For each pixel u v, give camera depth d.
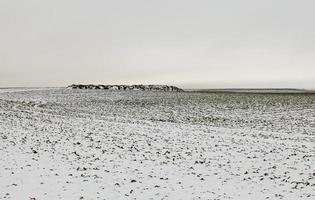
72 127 35.16
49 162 22.09
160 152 26.41
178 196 17.48
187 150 27.34
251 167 23.05
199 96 90.25
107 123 39.88
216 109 61.09
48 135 30.02
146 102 72.69
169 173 21.30
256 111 58.09
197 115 53.41
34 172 19.97
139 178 20.09
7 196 16.20
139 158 24.41
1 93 89.81
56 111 50.88
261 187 19.08
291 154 26.48
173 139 31.44
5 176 18.94
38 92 95.06
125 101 74.19
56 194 16.89
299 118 49.91
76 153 24.70
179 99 80.31
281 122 46.50
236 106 65.44
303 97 84.94
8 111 44.19
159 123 42.75
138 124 40.59
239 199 17.23
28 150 24.45
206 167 22.83
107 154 25.00
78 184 18.52
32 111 47.38
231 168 22.73
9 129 31.17
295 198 17.39
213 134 34.97
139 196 17.27
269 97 86.12
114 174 20.59
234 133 36.19
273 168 22.86
